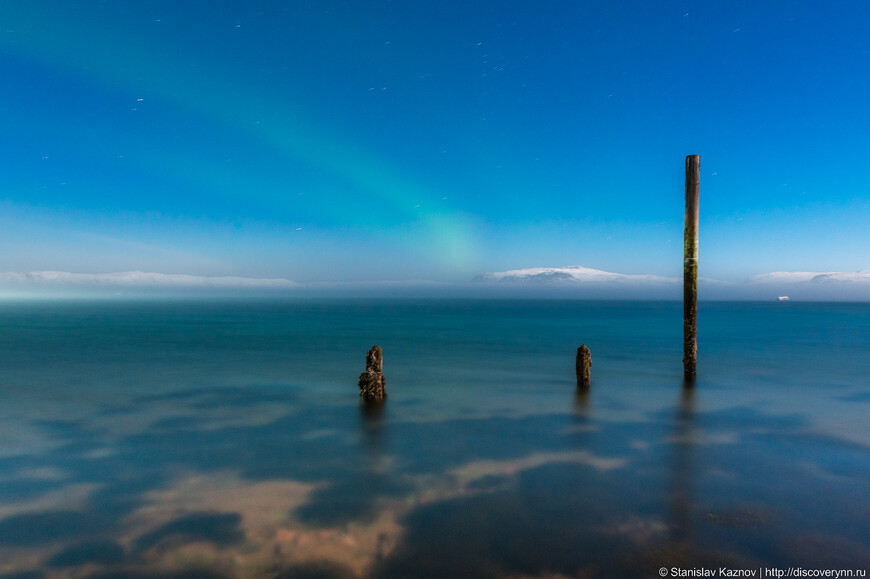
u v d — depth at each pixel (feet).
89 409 58.29
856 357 104.68
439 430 48.85
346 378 79.77
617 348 126.21
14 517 29.55
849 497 32.12
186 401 62.44
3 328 199.41
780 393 66.08
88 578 23.26
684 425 50.44
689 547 25.73
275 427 50.24
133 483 35.12
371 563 24.27
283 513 30.04
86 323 237.25
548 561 24.44
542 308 602.03
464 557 24.90
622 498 31.99
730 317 332.60
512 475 36.45
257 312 410.72
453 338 159.63
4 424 51.47
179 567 24.00
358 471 37.52
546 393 66.90
